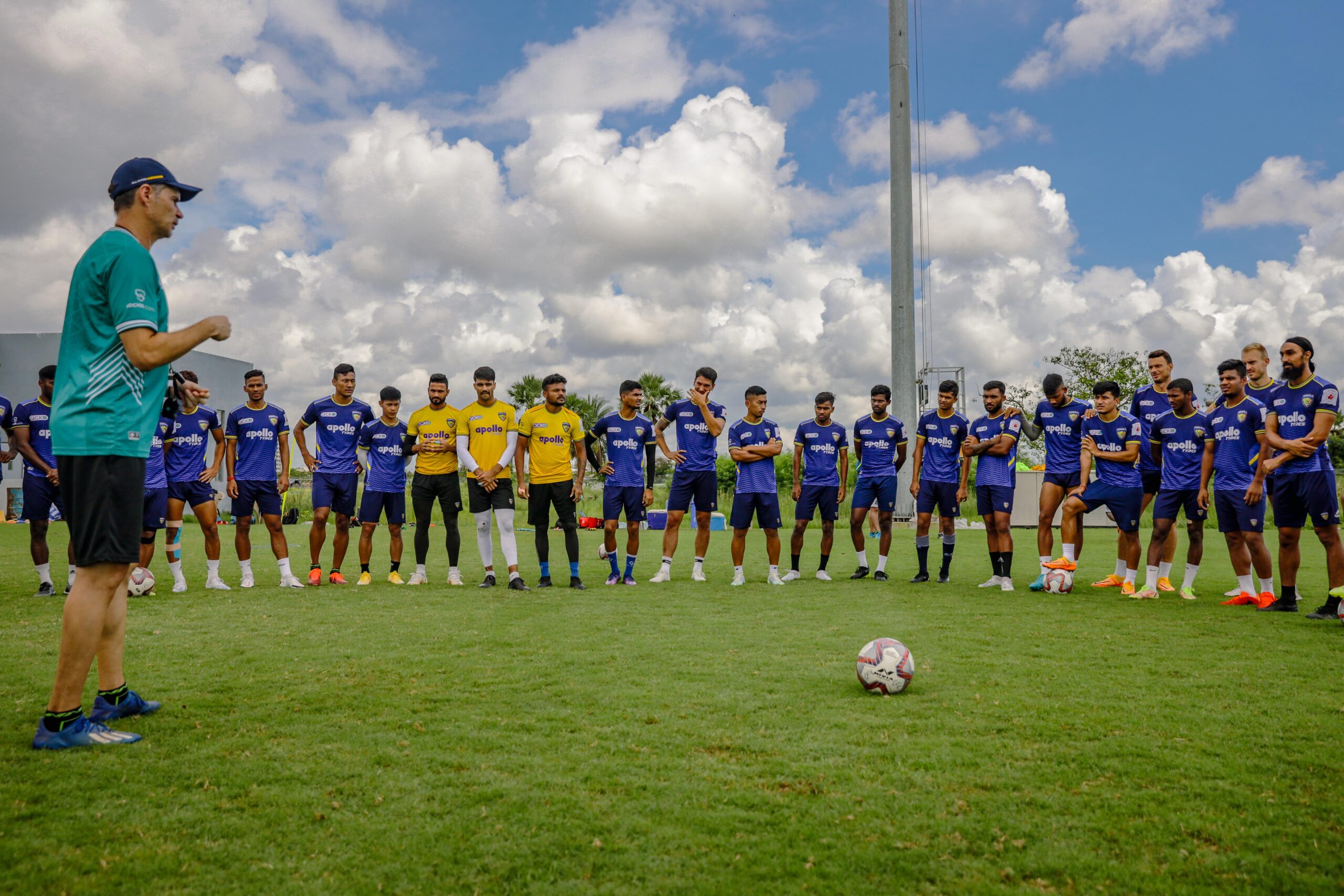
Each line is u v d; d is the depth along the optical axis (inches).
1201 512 270.2
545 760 103.3
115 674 120.6
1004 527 296.4
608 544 317.1
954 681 146.9
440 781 96.0
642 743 110.5
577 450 298.8
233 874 72.9
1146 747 108.4
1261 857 77.1
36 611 225.5
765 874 73.7
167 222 117.3
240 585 296.5
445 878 72.8
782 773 98.9
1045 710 126.6
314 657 165.9
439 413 309.0
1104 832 82.5
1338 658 167.2
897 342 759.7
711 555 456.4
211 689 138.9
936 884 72.2
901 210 762.8
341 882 71.7
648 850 78.4
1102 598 269.0
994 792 93.2
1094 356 978.7
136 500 110.6
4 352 1083.3
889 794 92.3
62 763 101.0
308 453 309.3
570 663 160.4
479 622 211.0
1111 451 280.8
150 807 87.5
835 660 164.7
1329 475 226.5
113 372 108.6
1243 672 153.6
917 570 378.6
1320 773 98.9
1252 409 250.2
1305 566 379.2
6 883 70.5
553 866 75.0
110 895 69.1
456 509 311.9
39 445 268.1
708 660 164.2
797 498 334.6
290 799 90.0
